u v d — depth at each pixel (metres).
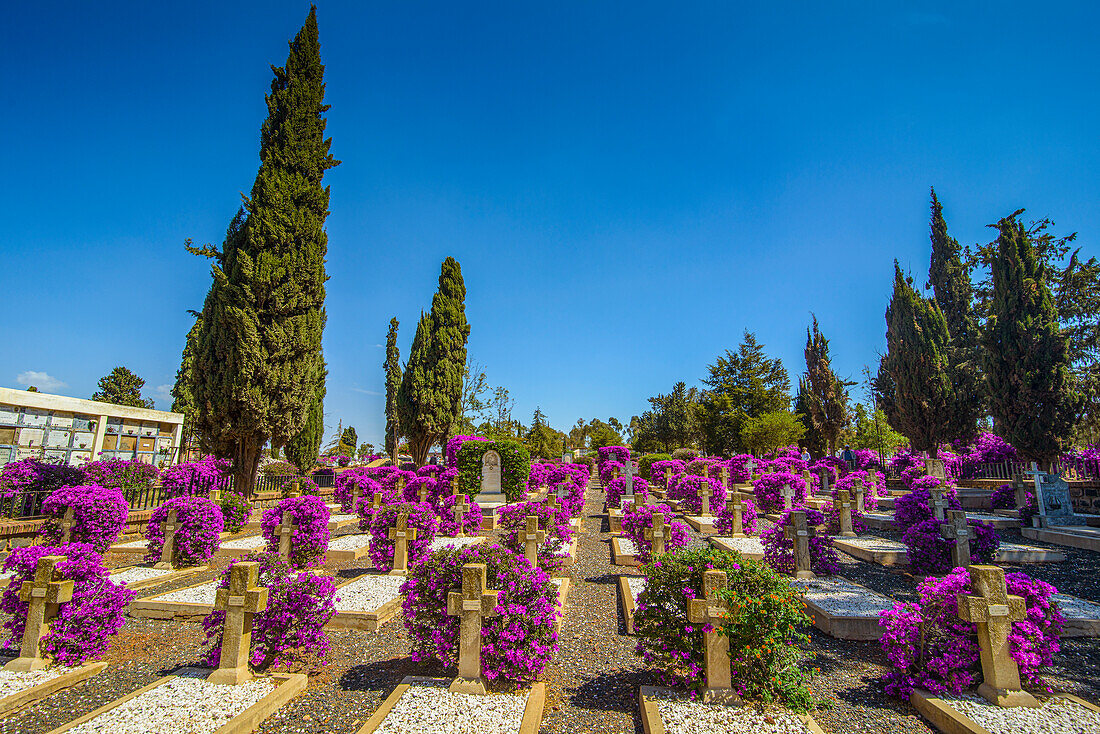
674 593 4.95
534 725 4.24
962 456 21.22
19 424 17.05
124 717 4.29
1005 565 9.81
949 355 26.39
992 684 4.57
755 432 36.25
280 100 16.92
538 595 5.20
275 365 15.45
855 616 6.55
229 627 5.01
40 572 5.34
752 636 4.52
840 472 24.03
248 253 15.59
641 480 19.30
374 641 6.41
